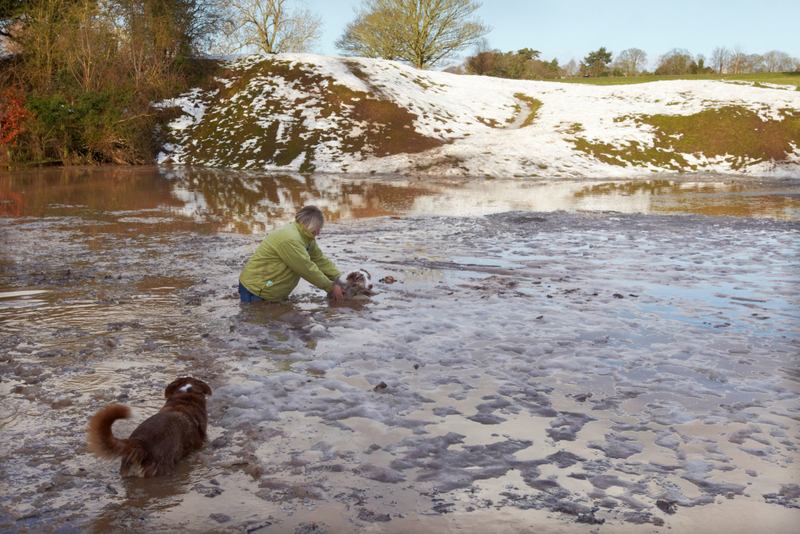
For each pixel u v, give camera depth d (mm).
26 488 2578
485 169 25094
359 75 37062
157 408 3426
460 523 2346
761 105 32969
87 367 4090
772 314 5496
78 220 11555
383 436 3111
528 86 43406
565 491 2598
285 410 3430
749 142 29516
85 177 20500
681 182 22297
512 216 12602
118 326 5051
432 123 32375
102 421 2512
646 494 2576
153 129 29938
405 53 53594
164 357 4324
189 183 19469
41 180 19078
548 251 8828
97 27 28438
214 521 2350
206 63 36719
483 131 32688
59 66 28031
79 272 7180
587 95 39438
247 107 32188
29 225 10836
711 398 3641
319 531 2287
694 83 39281
